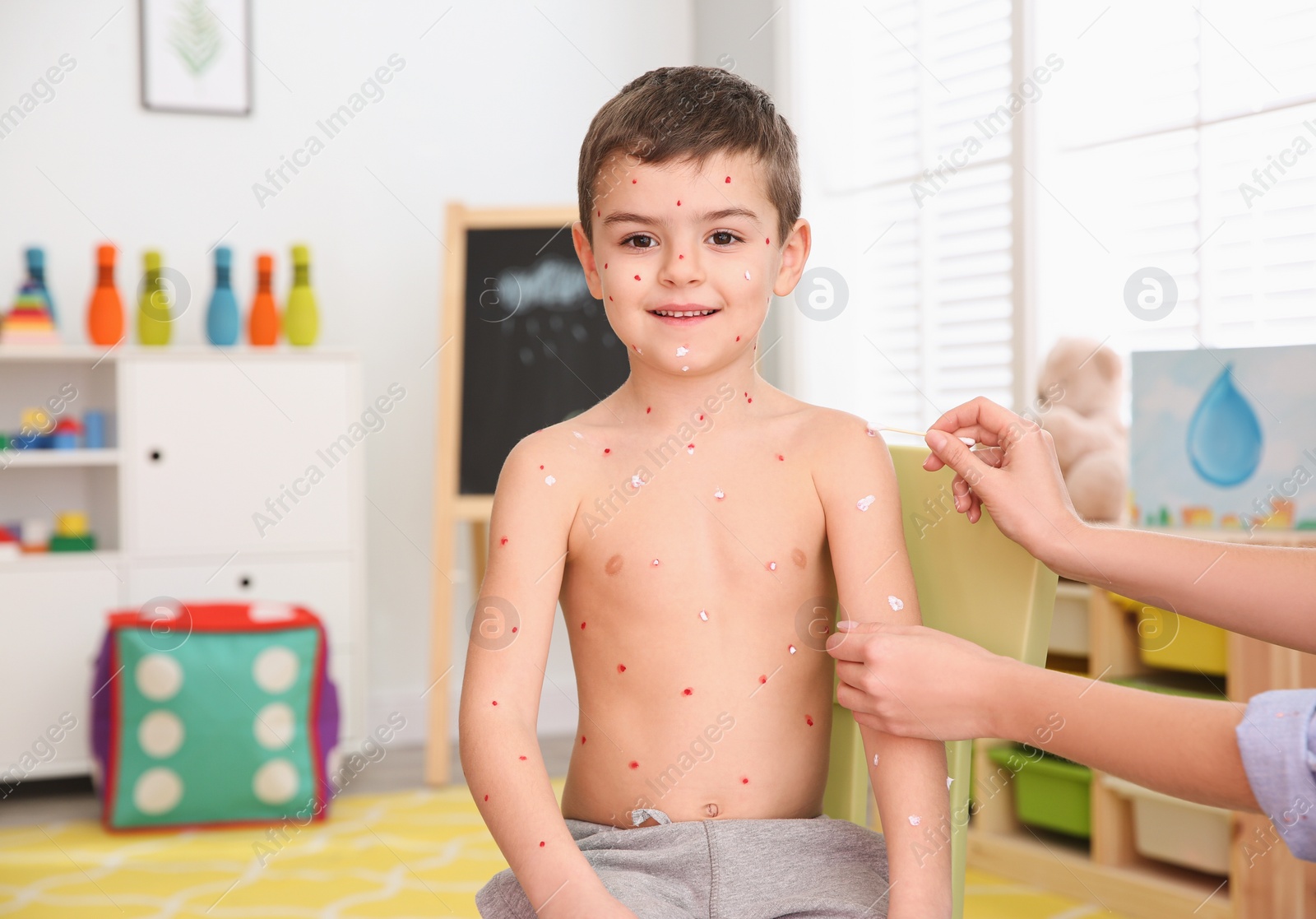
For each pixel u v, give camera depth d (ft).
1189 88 6.56
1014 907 5.32
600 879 2.12
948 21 8.05
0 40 8.60
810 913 2.10
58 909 5.34
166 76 8.95
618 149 2.47
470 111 9.71
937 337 8.21
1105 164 7.06
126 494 7.99
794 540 2.49
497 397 8.42
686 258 2.43
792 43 9.06
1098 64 7.09
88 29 8.78
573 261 8.59
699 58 10.39
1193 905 4.97
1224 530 5.47
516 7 9.84
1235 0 6.30
